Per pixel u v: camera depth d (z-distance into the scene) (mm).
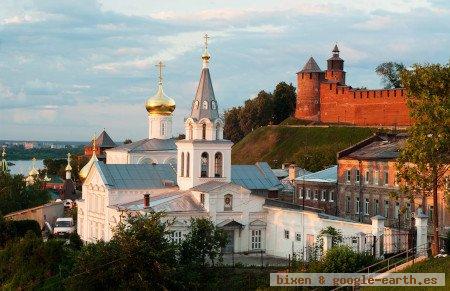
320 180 130750
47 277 88062
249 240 103312
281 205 107000
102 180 111688
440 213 98438
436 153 71438
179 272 75250
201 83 109812
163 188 112188
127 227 81250
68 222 132500
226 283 76750
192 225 81125
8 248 94438
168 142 137375
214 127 108312
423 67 74438
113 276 73250
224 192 101562
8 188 154000
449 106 71500
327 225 91375
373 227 79062
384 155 113188
